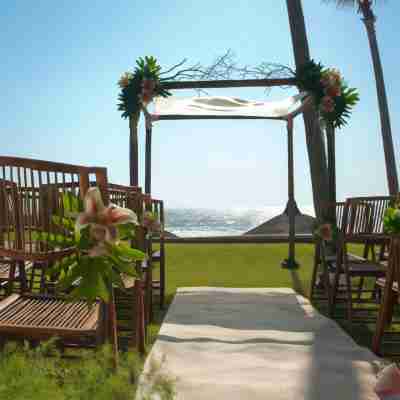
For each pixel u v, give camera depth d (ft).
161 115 23.39
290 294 16.26
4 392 3.08
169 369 8.44
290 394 7.34
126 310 12.55
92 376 3.54
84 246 5.28
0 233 6.34
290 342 10.43
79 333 5.80
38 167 6.00
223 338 10.68
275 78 19.79
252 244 31.14
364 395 7.28
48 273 5.48
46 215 6.44
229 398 7.16
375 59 46.70
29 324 6.07
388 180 46.37
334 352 9.66
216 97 23.89
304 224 33.47
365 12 46.21
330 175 19.13
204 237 31.71
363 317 13.14
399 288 8.93
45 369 3.51
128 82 19.98
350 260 13.71
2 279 9.39
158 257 14.38
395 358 9.32
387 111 46.62
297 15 29.63
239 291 16.74
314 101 19.57
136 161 20.44
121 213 5.27
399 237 9.04
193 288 17.17
